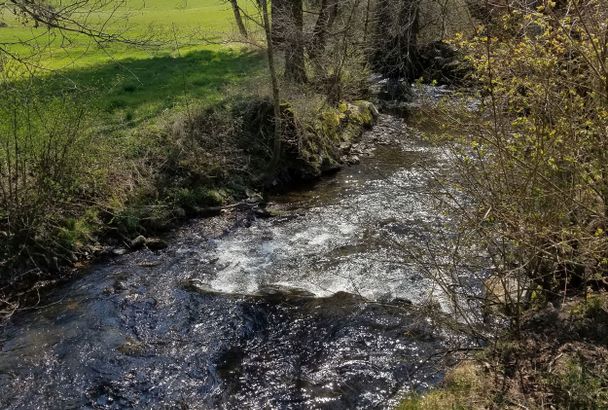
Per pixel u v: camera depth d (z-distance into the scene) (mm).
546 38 5559
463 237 6836
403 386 6484
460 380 5656
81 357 7316
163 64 20109
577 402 4809
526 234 5340
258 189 12938
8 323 8117
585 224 5707
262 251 10273
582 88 5848
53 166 9977
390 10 19453
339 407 6328
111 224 10688
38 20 7129
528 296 6492
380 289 8727
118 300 8664
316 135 14539
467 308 7352
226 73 18766
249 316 8227
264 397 6586
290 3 16203
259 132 13883
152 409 6465
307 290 8875
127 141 12273
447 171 8719
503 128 5547
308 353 7344
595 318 5816
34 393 6680
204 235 10992
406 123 18062
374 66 22422
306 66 17547
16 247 9336
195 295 8836
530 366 5449
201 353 7426
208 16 30969
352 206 12023
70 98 10344
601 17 5391
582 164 5191
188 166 12398
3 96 9430
